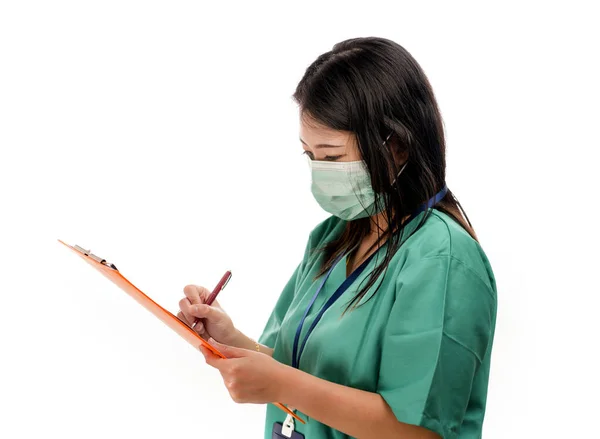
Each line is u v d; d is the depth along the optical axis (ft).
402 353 5.16
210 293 6.72
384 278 5.49
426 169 5.47
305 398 5.18
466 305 5.17
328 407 5.17
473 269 5.28
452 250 5.29
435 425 5.05
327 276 6.04
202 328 6.50
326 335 5.60
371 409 5.17
